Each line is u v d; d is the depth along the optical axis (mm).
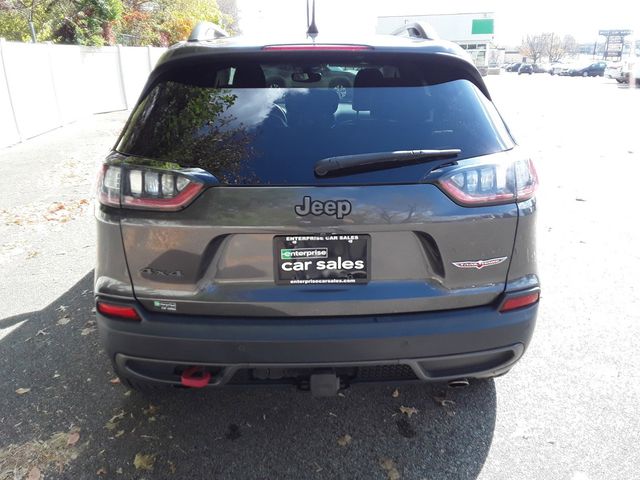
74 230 6070
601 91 28047
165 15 30500
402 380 2283
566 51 112375
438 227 2049
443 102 2211
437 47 2275
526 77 54812
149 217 2066
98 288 2209
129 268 2129
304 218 1992
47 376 3113
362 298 2084
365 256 2059
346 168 2002
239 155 2043
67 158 10586
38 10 21172
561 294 4062
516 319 2193
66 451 2484
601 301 3932
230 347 2074
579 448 2451
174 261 2072
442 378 2221
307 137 2070
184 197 2014
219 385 2195
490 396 2855
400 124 2131
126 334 2137
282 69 2248
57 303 4137
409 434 2568
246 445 2508
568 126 13570
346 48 2191
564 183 7477
